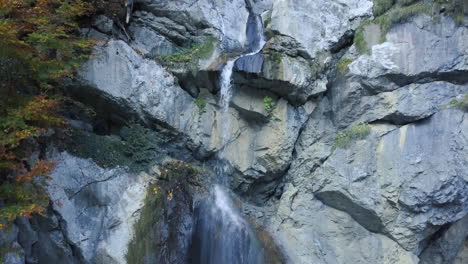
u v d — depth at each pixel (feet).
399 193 44.42
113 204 41.50
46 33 36.96
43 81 38.24
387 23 47.39
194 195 45.32
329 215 47.50
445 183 43.04
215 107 49.14
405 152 44.93
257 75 45.44
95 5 46.19
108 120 47.42
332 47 49.90
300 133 49.78
